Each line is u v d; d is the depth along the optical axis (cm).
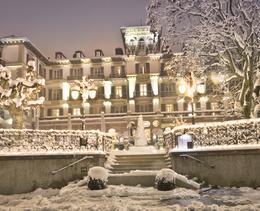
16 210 1147
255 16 2061
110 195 1447
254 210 1067
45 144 1772
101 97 5241
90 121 4941
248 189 1548
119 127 4903
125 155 2019
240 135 1680
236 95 2594
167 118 4809
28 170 1675
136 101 5128
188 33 2247
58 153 1755
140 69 5194
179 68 2500
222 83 2592
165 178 1508
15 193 1630
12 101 1977
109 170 1833
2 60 4412
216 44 2175
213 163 1697
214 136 1766
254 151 1588
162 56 5144
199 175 1720
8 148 1692
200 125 1825
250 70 2059
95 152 1852
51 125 4969
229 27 2061
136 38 5291
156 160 1939
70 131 1853
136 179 1653
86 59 5356
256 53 2119
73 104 5262
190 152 1766
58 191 1641
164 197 1371
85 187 1585
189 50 2292
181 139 1858
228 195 1427
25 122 4525
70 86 5284
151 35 5212
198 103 4969
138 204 1240
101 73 5378
